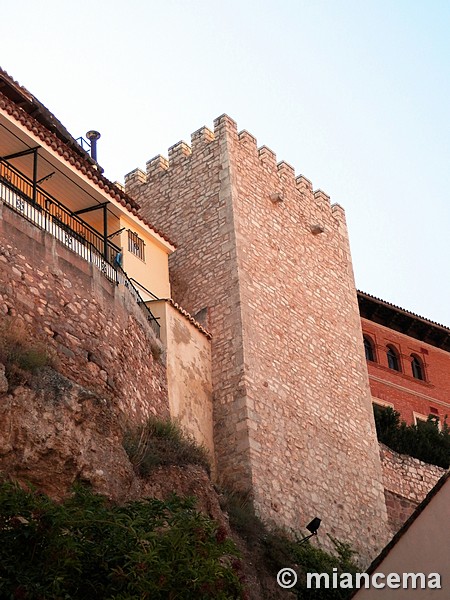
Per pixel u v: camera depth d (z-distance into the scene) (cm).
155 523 1691
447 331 4753
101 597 1528
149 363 2795
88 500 1673
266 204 3653
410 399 4503
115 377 2489
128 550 1570
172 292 3453
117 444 2047
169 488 2288
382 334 4616
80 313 2469
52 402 1952
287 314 3453
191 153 3731
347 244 4012
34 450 1881
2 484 1612
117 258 2972
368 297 4491
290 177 3872
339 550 2834
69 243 2595
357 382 3644
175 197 3688
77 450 1941
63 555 1515
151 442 2422
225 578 1641
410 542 1775
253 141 3778
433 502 1769
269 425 3094
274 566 2553
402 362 4597
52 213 2994
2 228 2330
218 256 3409
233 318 3238
